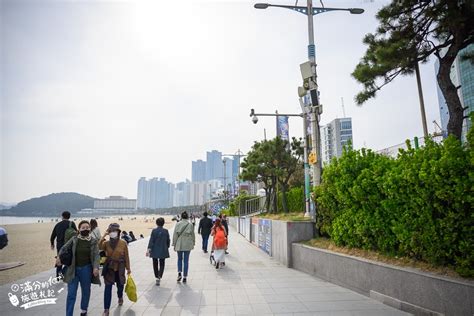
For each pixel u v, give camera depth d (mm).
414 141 7754
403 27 8156
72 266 5523
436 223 5609
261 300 6887
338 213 9164
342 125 88875
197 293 7551
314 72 12164
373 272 6812
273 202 26531
